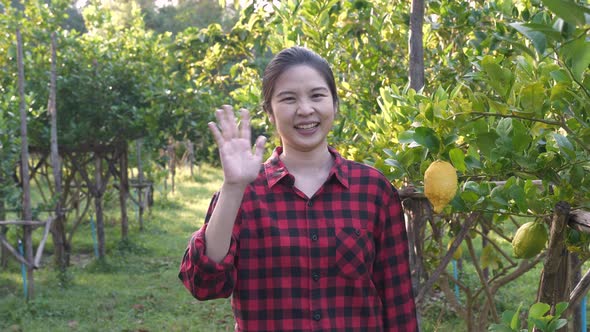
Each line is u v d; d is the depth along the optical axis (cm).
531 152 212
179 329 736
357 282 192
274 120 199
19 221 816
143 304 837
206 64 778
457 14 443
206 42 759
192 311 812
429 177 211
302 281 190
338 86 520
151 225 1446
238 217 192
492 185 241
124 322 762
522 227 219
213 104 1031
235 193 174
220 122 176
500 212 229
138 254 1161
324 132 195
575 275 389
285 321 188
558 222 206
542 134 214
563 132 242
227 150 174
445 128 221
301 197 195
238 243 191
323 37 506
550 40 157
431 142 219
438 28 469
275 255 190
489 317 712
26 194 825
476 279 817
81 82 984
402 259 205
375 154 337
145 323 762
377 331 194
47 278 970
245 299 191
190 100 1012
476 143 216
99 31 1267
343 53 531
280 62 194
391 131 302
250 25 609
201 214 1623
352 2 531
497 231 428
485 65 206
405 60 535
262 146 176
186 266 183
